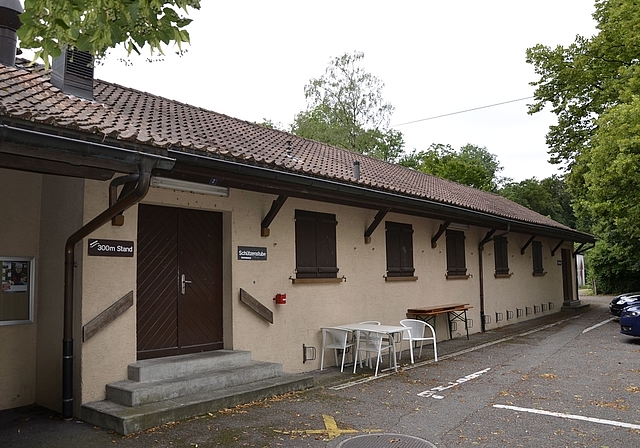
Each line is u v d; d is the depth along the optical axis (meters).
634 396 6.93
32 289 6.59
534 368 9.05
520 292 18.19
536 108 20.33
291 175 7.42
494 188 50.47
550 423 5.77
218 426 5.55
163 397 5.96
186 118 9.26
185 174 6.69
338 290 9.81
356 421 5.85
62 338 6.12
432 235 13.13
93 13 3.53
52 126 4.52
